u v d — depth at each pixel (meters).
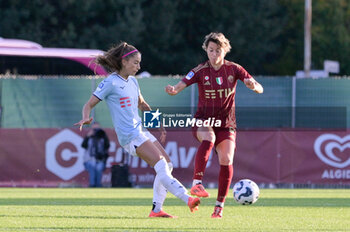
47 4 138.00
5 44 88.69
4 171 61.47
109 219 27.28
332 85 69.50
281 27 154.75
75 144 61.97
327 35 156.38
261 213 31.41
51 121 69.19
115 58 25.52
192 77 27.88
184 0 150.50
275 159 62.47
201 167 27.77
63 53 90.31
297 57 159.00
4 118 68.88
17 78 69.12
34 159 61.69
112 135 62.31
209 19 152.25
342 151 62.47
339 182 62.38
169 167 26.94
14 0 137.62
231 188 59.22
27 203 38.41
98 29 139.62
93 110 67.62
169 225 24.72
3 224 25.28
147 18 146.12
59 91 69.38
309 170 62.50
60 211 31.81
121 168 61.31
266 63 160.62
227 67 27.75
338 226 25.59
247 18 151.50
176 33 151.38
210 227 24.19
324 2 157.62
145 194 49.41
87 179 61.75
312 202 40.69
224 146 27.78
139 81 67.81
